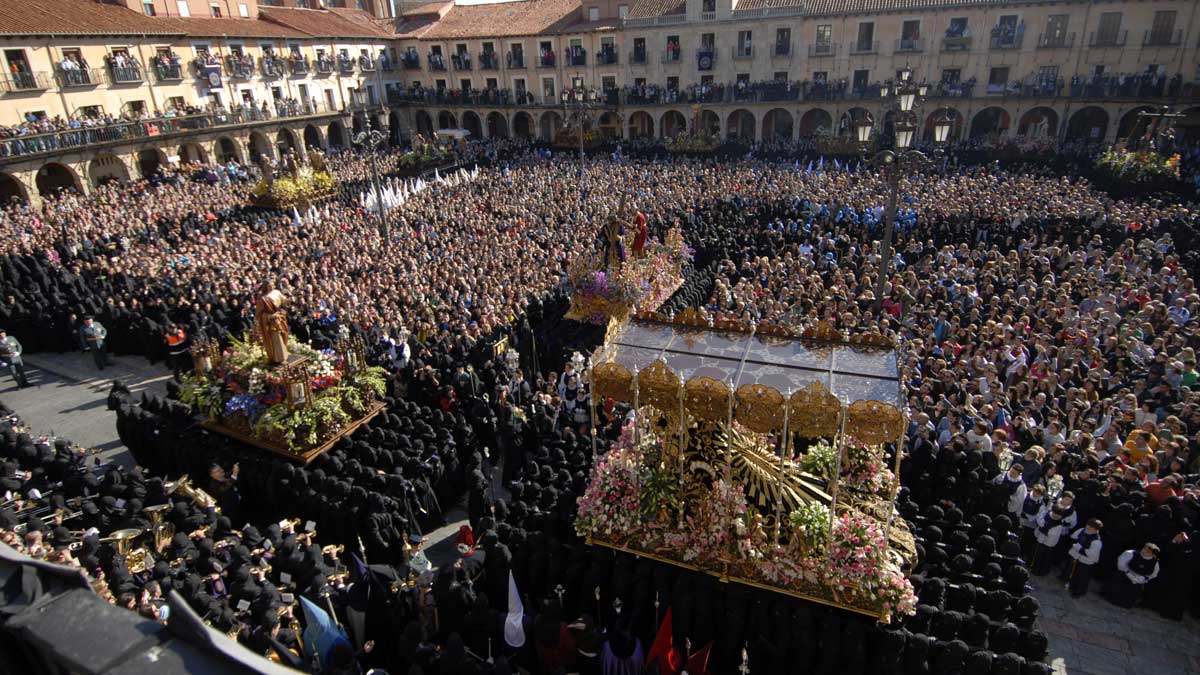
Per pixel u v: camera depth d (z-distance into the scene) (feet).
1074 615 40.50
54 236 102.17
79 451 52.34
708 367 39.83
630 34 201.57
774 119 196.75
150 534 42.50
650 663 34.09
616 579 38.52
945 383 53.62
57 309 81.25
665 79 202.08
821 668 34.86
